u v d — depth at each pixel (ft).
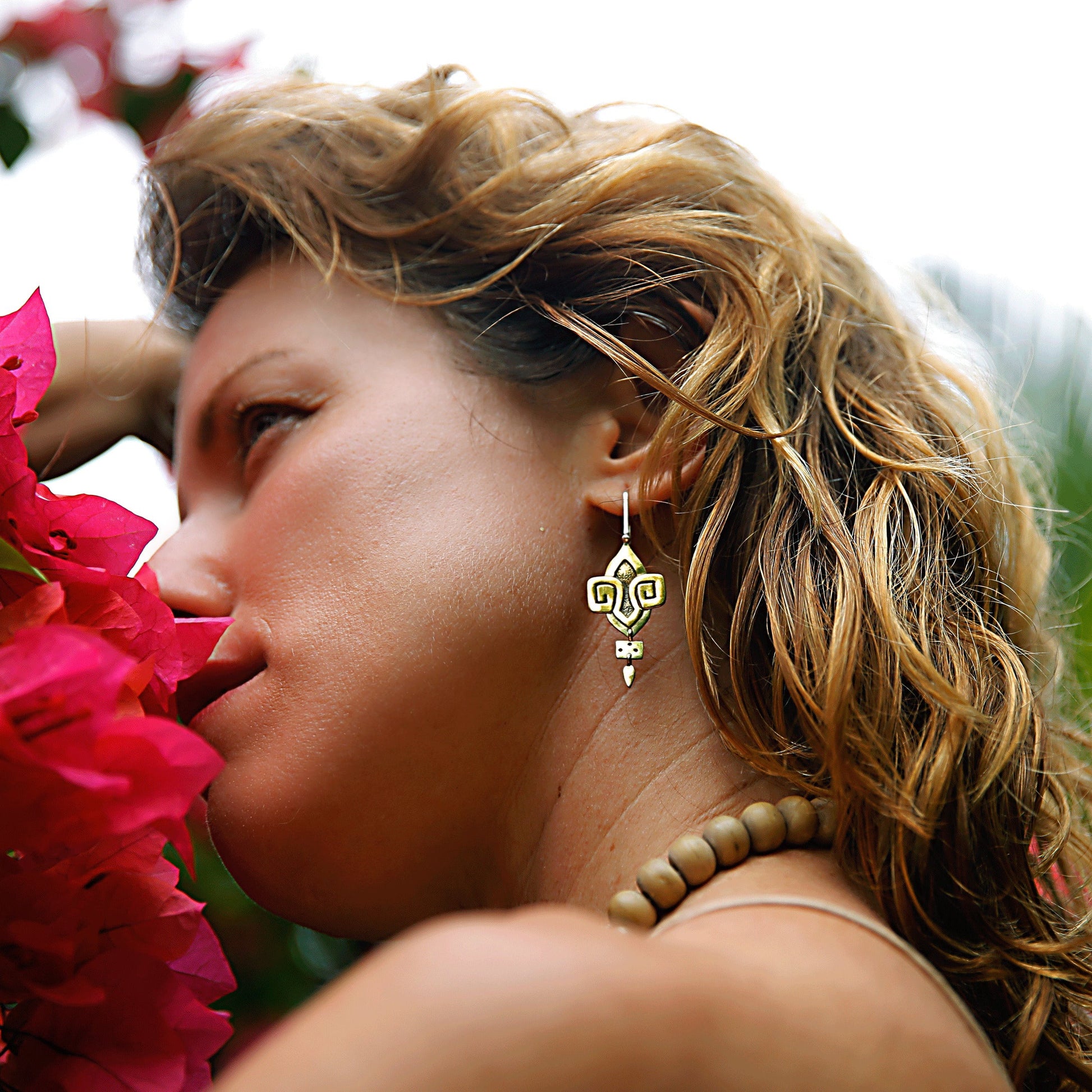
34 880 2.45
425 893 3.33
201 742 2.18
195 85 5.67
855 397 3.56
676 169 3.76
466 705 3.10
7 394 2.64
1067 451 6.24
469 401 3.34
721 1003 1.87
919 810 2.85
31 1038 2.56
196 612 3.32
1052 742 3.84
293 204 3.67
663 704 3.14
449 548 3.13
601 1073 1.69
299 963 5.56
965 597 3.30
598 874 3.05
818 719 2.96
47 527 2.63
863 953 2.29
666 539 3.32
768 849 2.85
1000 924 2.95
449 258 3.54
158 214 4.36
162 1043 2.57
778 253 3.68
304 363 3.46
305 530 3.23
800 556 3.15
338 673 3.10
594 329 3.34
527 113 4.07
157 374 4.96
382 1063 1.65
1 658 2.05
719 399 3.29
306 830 3.15
